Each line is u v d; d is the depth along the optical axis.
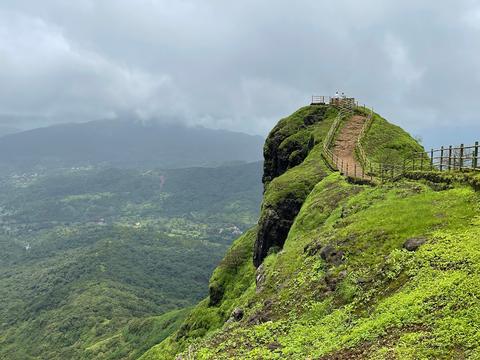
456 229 27.23
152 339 153.62
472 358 16.52
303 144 85.62
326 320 25.52
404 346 18.72
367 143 72.94
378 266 27.03
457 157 37.47
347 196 48.03
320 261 32.12
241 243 80.38
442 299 20.84
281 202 61.34
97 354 169.12
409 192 38.66
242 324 31.94
